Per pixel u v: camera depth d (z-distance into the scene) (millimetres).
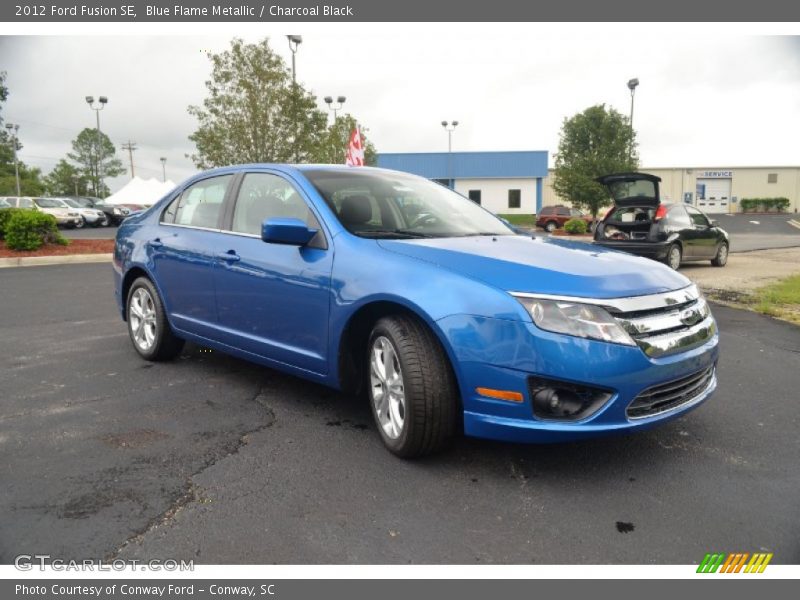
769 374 4762
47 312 7363
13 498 2783
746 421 3754
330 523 2592
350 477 3000
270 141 17328
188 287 4516
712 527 2559
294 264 3648
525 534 2510
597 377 2729
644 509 2701
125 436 3506
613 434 2820
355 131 14945
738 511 2682
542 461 3178
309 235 3521
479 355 2844
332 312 3406
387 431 3270
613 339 2756
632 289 2926
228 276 4121
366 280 3236
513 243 3525
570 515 2654
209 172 4723
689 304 3133
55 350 5492
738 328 6457
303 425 3688
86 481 2951
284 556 2371
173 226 4801
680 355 2959
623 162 33594
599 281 2908
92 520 2602
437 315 2928
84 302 8070
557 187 36250
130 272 5191
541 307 2793
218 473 3045
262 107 17125
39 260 12883
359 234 3518
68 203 31828
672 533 2516
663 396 2990
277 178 4082
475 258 3115
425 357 3008
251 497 2805
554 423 2799
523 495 2824
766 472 3059
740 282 10234
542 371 2748
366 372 3551
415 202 4090
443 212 4094
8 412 3893
